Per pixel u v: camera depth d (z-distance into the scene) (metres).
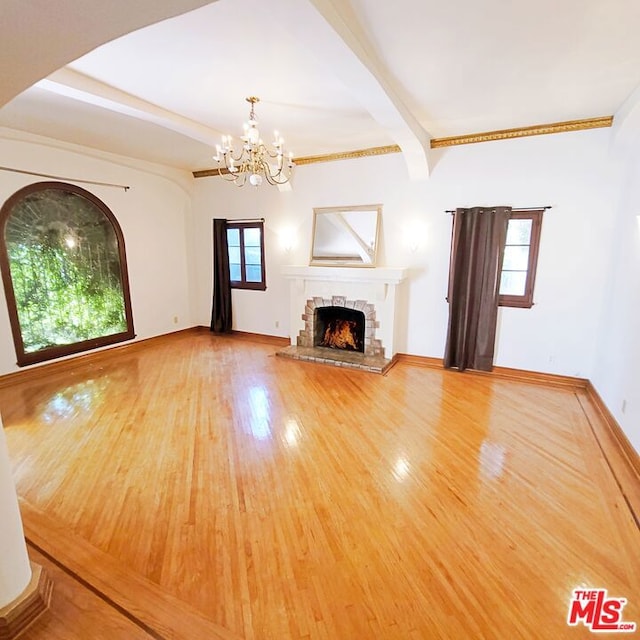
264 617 1.59
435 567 1.84
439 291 4.83
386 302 4.96
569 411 3.62
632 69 2.67
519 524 2.12
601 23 2.09
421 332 5.04
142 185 5.75
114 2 1.19
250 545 1.98
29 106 3.42
